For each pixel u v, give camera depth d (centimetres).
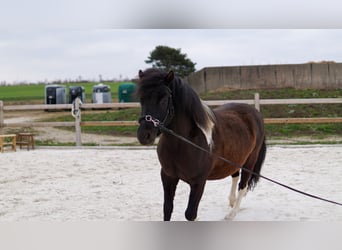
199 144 364
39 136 1363
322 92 1677
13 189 619
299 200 536
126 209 507
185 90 356
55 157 891
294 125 1344
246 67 1845
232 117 452
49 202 544
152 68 356
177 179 375
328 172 697
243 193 480
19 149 1049
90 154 923
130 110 1709
